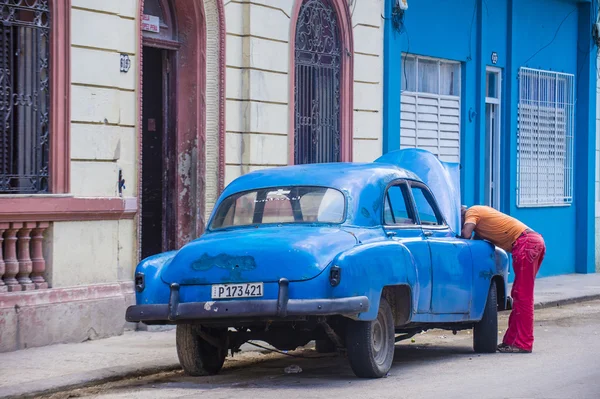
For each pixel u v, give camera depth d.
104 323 13.36
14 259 12.41
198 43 15.55
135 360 11.53
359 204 10.66
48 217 12.63
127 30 14.04
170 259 10.43
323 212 10.58
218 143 15.83
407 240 10.91
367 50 19.23
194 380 10.68
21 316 12.23
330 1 18.41
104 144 13.62
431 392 9.51
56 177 12.88
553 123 24.72
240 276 9.70
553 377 10.46
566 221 25.20
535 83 24.06
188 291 9.91
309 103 17.98
